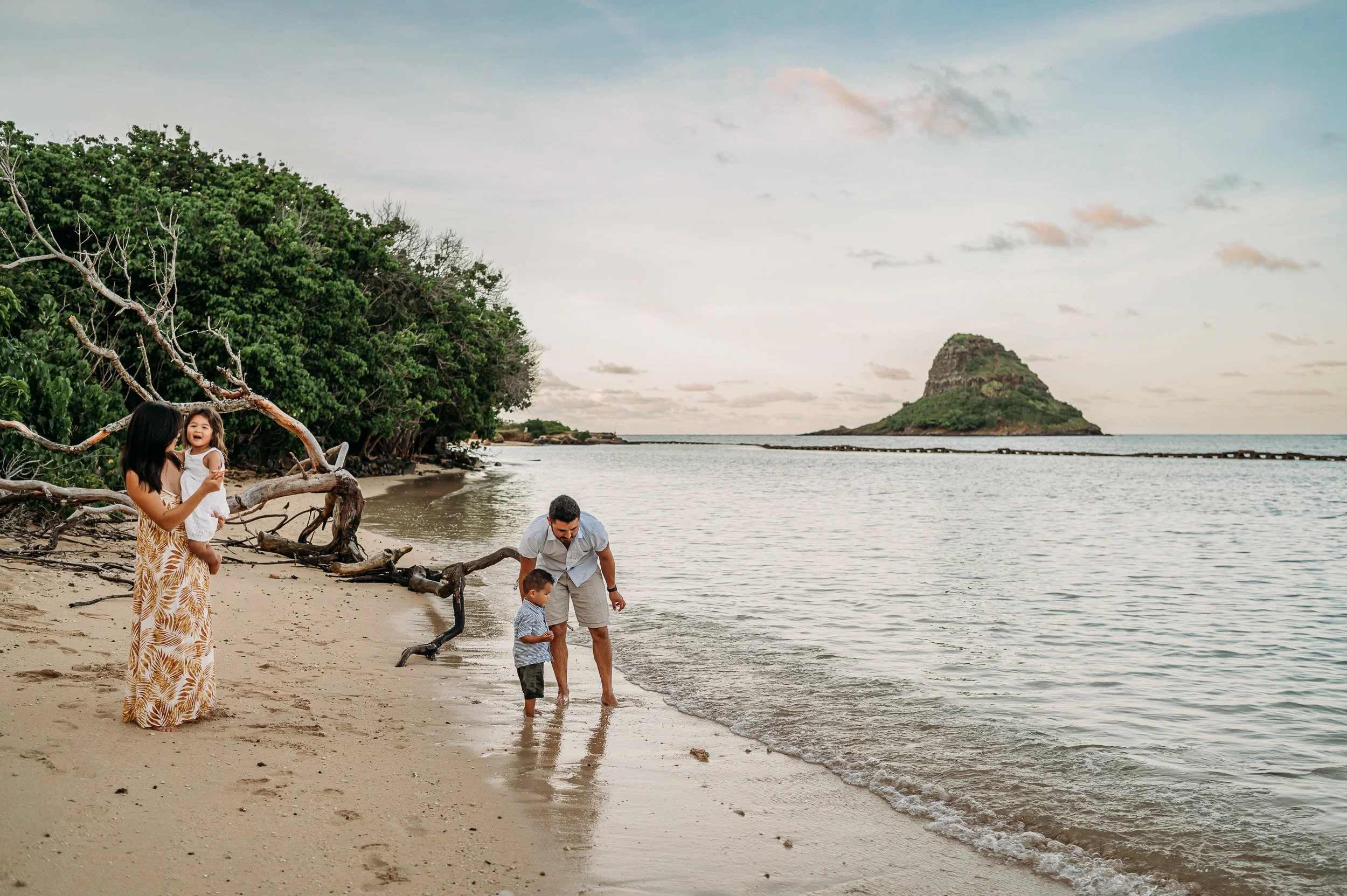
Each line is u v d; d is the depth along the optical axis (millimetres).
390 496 30219
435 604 10594
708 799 4820
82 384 14344
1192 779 5262
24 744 4270
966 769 5395
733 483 47375
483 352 42469
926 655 8641
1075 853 4270
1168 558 17891
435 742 5414
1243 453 114938
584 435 183250
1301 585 14148
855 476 59375
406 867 3652
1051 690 7371
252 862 3504
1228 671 8156
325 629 8469
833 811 4730
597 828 4320
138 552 4844
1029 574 15000
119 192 24109
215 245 25500
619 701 6789
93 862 3316
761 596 11977
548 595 6336
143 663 4758
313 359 29281
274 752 4711
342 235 31797
